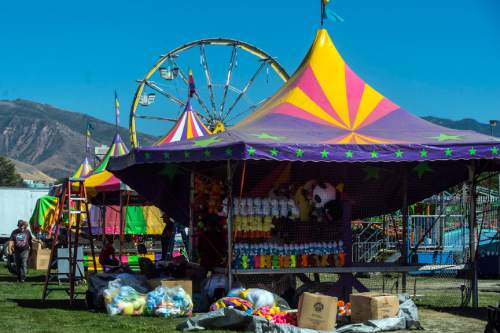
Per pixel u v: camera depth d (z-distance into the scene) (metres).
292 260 12.18
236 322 9.80
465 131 13.34
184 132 21.09
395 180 14.59
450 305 13.30
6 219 37.00
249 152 11.44
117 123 31.09
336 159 11.75
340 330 9.65
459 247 16.86
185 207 15.23
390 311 10.09
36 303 13.52
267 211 12.19
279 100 13.90
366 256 17.30
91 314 11.52
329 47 14.73
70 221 13.35
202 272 12.95
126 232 26.89
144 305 11.44
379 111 13.63
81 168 34.31
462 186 15.70
